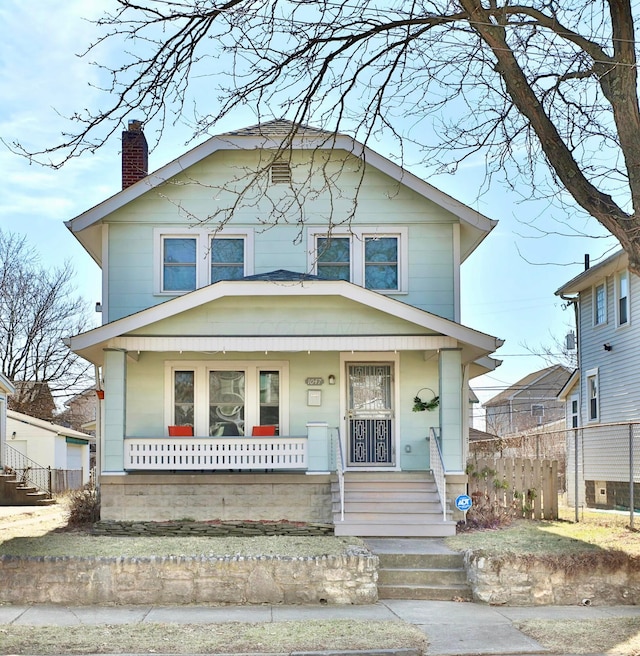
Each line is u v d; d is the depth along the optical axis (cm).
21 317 4412
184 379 1764
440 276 1817
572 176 970
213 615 1052
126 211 1814
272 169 1816
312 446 1609
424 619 1041
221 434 1750
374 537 1439
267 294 1583
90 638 931
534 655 894
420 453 1747
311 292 1581
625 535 1362
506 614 1073
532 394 6444
